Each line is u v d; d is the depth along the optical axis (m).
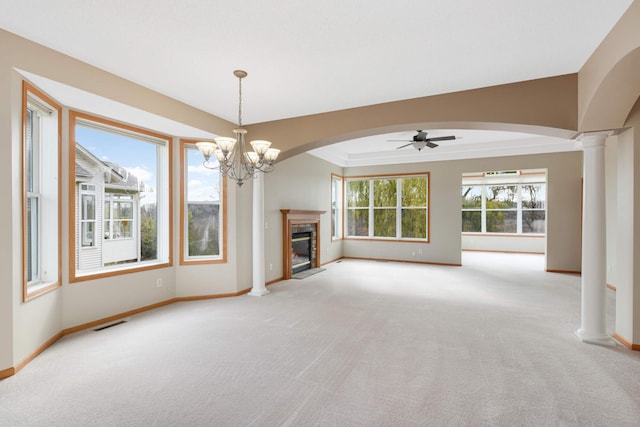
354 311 4.13
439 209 7.86
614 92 2.65
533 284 5.71
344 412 2.03
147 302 4.18
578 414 2.00
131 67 3.03
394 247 8.42
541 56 2.81
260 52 2.76
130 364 2.67
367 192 8.87
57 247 3.20
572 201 6.73
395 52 2.75
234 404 2.11
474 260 8.81
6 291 2.46
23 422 1.93
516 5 2.12
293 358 2.78
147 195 4.34
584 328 3.19
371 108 4.03
